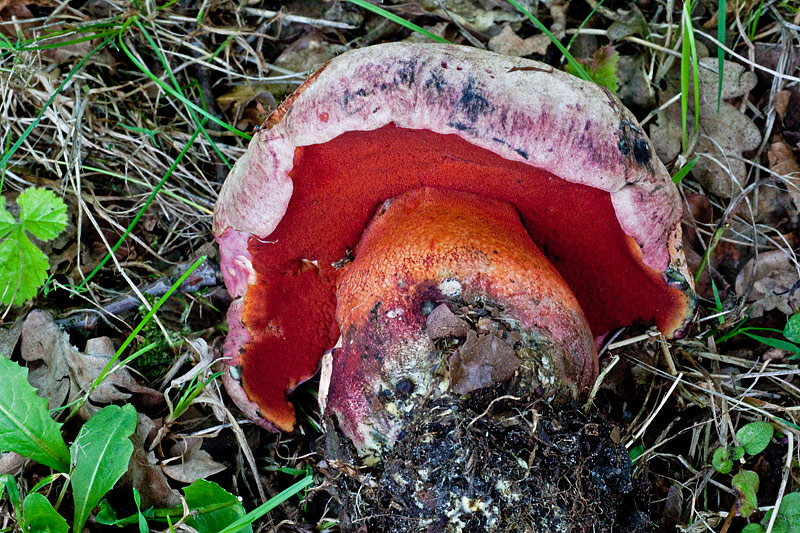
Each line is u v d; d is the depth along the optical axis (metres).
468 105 0.32
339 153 0.35
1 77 0.46
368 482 0.34
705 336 0.44
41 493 0.36
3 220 0.40
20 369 0.36
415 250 0.35
